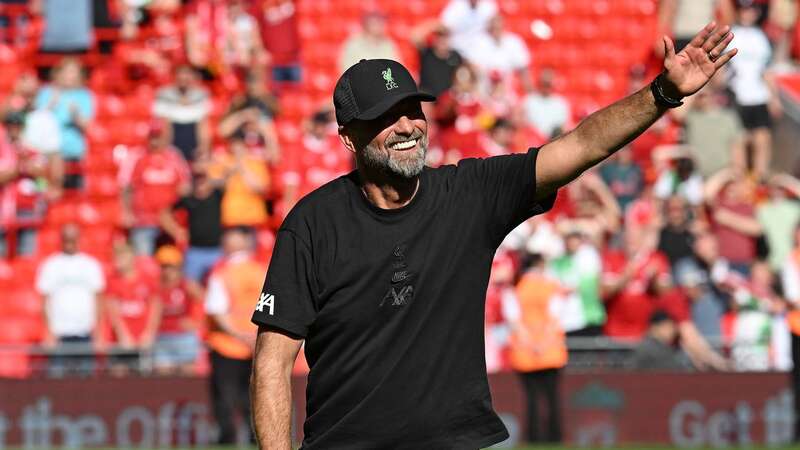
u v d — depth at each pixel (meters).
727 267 51.25
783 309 47.22
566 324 47.41
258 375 15.05
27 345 48.53
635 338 47.47
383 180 15.08
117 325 47.75
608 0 64.75
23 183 54.38
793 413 44.94
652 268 47.91
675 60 14.39
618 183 52.72
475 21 59.94
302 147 55.91
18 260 53.81
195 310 47.62
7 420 43.88
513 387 44.12
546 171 14.86
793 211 52.00
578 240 48.09
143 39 60.34
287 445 14.93
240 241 41.38
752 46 58.34
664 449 43.97
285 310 15.00
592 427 44.94
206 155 51.56
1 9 61.28
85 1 59.94
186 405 43.88
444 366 14.94
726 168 55.19
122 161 57.19
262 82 55.47
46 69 59.94
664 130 55.97
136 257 49.41
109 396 44.00
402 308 14.86
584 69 63.84
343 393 15.01
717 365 46.78
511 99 58.41
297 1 63.72
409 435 14.89
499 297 48.47
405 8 64.56
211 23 59.94
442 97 55.22
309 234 15.07
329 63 62.38
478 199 15.09
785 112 56.72
